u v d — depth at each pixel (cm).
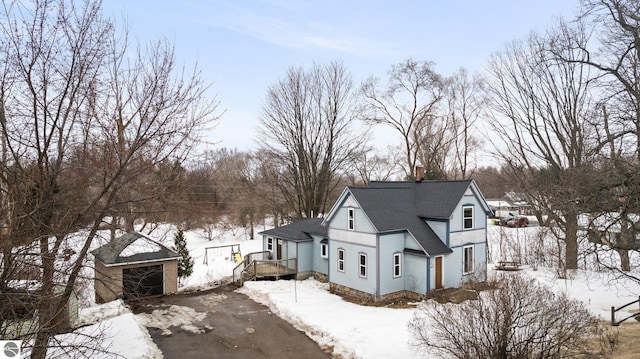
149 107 918
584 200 1101
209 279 2547
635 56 1276
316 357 1316
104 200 978
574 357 1045
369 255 1931
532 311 1002
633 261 2142
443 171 4194
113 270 1964
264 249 2844
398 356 1230
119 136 901
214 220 4206
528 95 2547
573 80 2278
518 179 2636
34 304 678
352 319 1628
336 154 3700
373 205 2030
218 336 1512
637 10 1246
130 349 1311
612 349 1167
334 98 3650
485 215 2220
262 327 1611
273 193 4169
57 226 741
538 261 2723
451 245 2011
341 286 2098
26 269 674
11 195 654
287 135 3666
